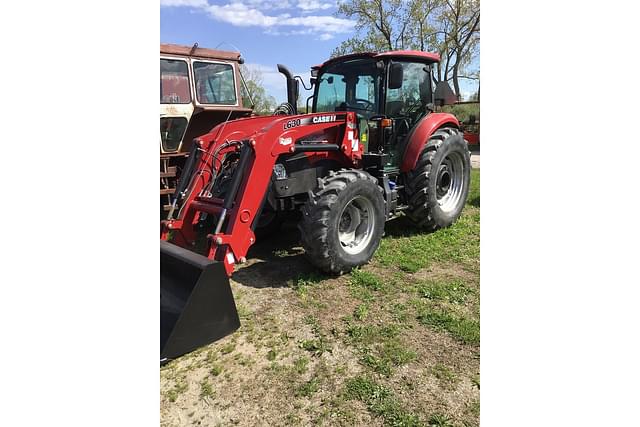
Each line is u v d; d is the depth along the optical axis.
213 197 3.99
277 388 2.44
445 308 3.29
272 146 3.54
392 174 4.71
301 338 2.93
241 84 7.17
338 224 3.73
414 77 5.02
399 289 3.64
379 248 4.61
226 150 4.23
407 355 2.67
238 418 2.23
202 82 6.61
